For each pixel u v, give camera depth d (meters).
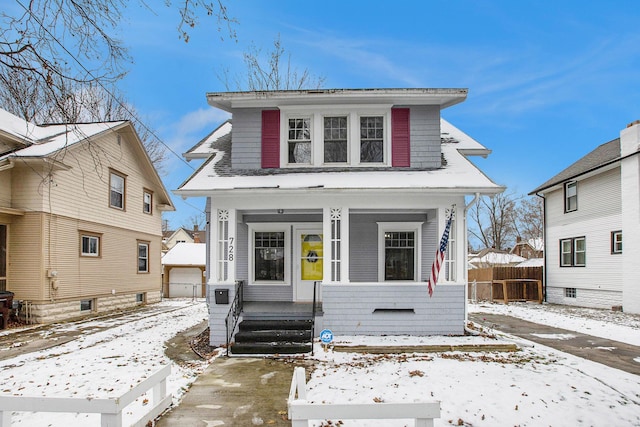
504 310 16.34
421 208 9.96
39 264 12.90
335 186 9.54
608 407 5.39
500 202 41.44
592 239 17.92
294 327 9.35
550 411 5.23
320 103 10.72
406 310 9.82
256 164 10.79
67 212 14.16
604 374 6.80
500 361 7.59
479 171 10.38
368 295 9.65
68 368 7.46
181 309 18.16
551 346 9.19
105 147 16.38
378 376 6.58
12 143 13.38
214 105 10.83
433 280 9.19
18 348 9.35
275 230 11.50
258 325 9.34
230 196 9.77
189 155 12.04
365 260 11.29
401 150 10.74
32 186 13.02
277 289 11.33
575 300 18.81
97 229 15.96
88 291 15.38
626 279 15.77
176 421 4.88
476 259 41.47
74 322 13.59
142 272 19.81
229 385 6.21
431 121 10.80
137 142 18.42
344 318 9.62
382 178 10.02
